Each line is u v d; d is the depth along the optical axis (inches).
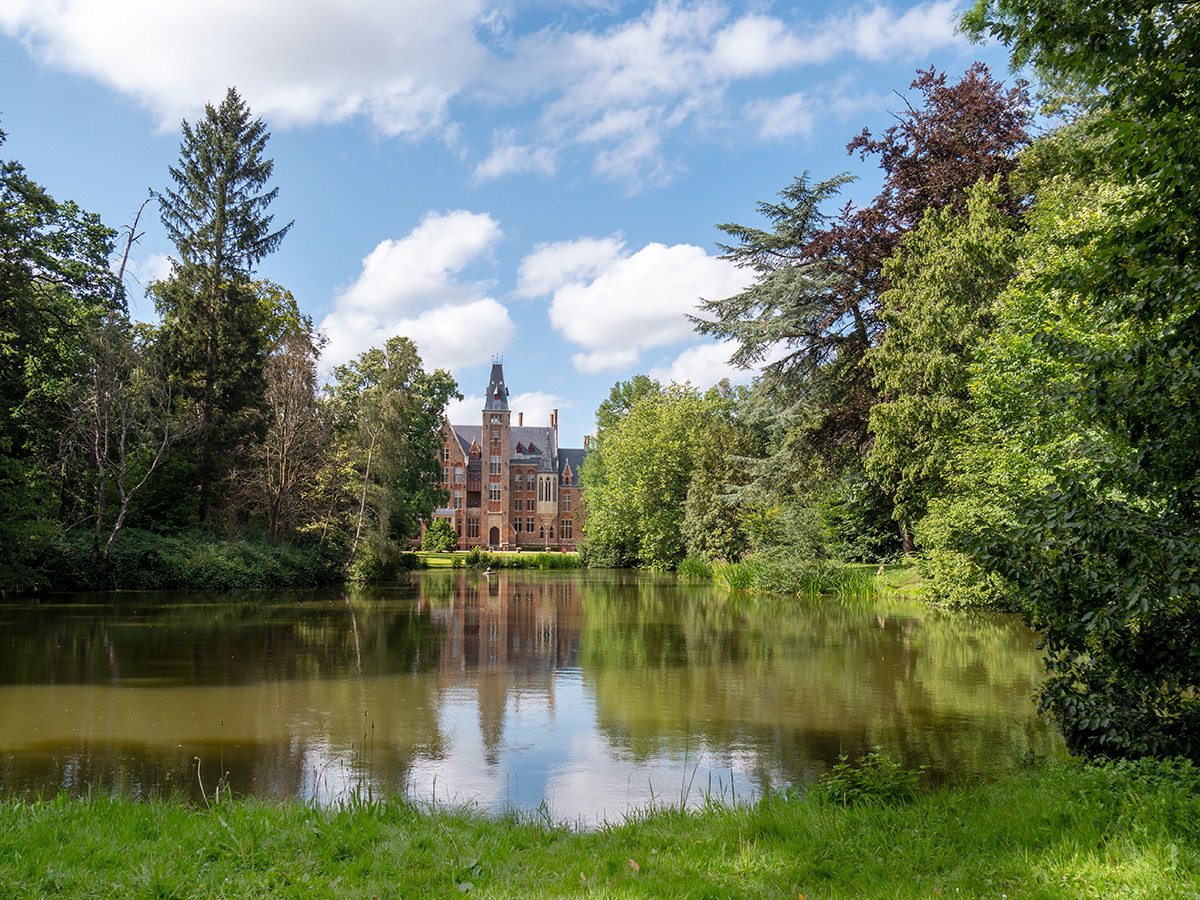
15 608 917.2
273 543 1382.9
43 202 940.0
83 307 1092.5
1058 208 710.5
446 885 171.5
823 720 400.2
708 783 298.5
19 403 1051.3
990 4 296.0
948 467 869.2
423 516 2037.4
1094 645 276.1
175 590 1192.8
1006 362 595.2
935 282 903.1
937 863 173.3
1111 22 259.6
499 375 3769.7
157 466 1320.1
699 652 621.6
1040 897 148.4
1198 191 232.4
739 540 1561.3
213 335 1371.8
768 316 1163.3
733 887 165.8
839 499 1248.8
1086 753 266.7
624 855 193.8
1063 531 250.5
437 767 325.4
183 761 331.9
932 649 618.8
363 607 999.0
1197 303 236.4
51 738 367.6
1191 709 261.6
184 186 1401.3
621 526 1988.2
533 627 793.6
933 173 1023.0
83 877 166.7
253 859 182.9
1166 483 252.2
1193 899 141.3
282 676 524.4
